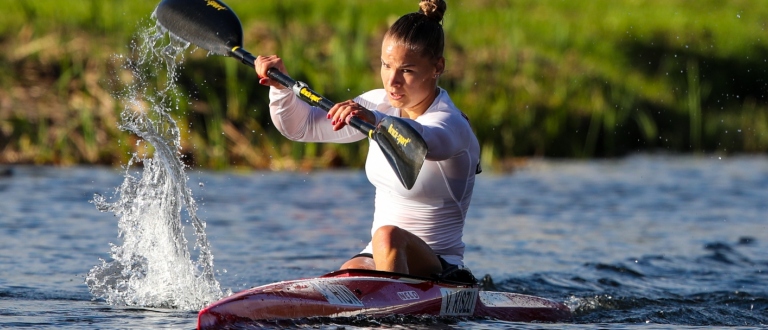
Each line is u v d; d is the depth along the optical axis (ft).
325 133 51.83
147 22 146.30
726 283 67.62
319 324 44.27
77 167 116.98
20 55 136.87
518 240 82.43
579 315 55.36
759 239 86.38
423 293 47.88
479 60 167.94
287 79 48.67
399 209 49.19
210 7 55.42
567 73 169.17
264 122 132.87
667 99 173.99
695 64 188.96
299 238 79.82
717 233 88.84
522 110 152.15
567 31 189.98
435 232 49.21
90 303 52.06
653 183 122.21
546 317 53.21
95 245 72.08
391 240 47.16
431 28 46.60
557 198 107.76
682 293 63.87
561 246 80.33
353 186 112.06
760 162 150.71
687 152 164.66
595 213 98.43
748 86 189.67
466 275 50.72
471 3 213.05
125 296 53.62
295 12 179.22
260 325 42.91
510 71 164.66
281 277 64.18
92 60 135.33
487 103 151.94
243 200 98.73
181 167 56.08
